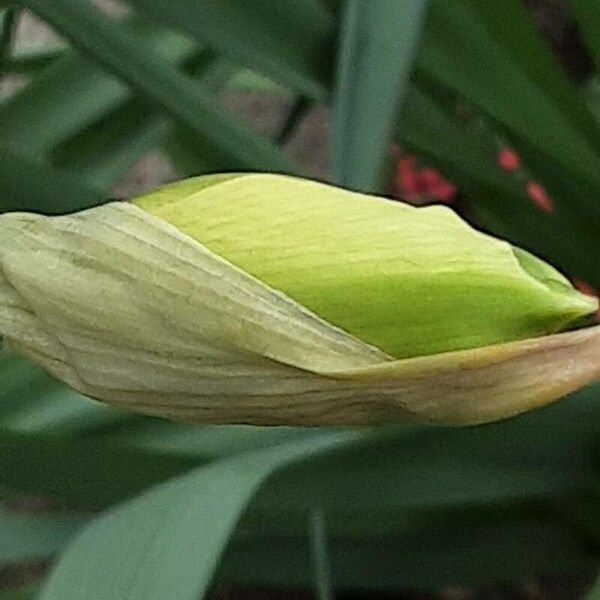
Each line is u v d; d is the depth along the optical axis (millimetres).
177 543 159
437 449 220
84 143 263
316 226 143
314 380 146
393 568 254
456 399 145
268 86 316
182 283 147
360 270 141
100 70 264
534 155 233
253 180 146
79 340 154
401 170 341
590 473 230
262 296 144
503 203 238
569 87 216
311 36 205
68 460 202
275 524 233
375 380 142
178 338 149
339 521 243
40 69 291
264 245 144
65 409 238
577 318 141
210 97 209
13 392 239
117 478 206
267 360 146
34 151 256
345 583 253
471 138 239
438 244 140
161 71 204
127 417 236
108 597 155
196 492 168
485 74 215
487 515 253
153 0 199
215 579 247
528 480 227
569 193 234
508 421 219
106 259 150
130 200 152
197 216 147
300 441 209
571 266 243
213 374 150
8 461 201
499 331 142
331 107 205
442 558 255
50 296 152
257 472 179
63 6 196
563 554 259
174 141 269
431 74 219
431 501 222
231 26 201
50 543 229
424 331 142
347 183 192
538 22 385
